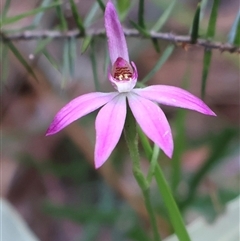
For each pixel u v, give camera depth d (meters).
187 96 0.15
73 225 0.32
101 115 0.15
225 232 0.22
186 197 0.25
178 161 0.24
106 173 0.28
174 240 0.21
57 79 0.33
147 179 0.16
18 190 0.33
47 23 0.30
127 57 0.16
